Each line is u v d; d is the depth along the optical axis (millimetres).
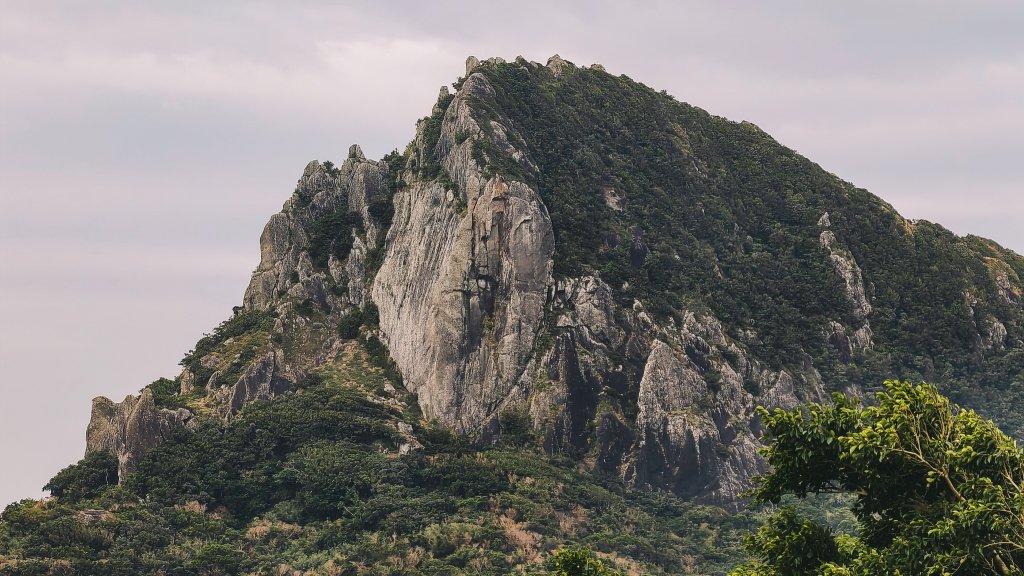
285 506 182375
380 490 182000
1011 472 68250
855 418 72500
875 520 72812
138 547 169250
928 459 69438
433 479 185250
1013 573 64438
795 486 74562
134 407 192125
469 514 177000
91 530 170250
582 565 75438
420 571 163625
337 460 186000
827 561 71812
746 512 190375
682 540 180375
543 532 174250
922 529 67562
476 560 166250
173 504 181875
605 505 184375
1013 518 65062
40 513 175875
